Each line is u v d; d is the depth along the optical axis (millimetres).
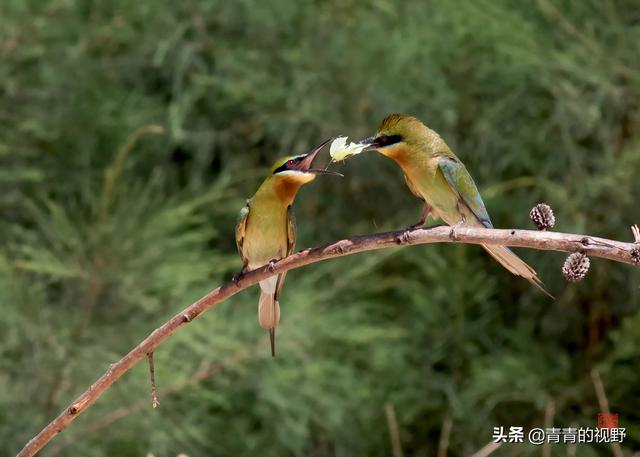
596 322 14188
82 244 13141
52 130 15250
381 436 14023
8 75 15469
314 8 15281
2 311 13008
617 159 13719
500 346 14367
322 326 13531
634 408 13828
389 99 14555
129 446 13133
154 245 13164
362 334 13406
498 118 14141
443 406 14031
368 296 14578
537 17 14062
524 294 14445
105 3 15883
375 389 14047
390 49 14578
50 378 13016
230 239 15148
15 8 15430
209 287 13891
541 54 13484
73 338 13016
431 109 14391
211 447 13586
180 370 13250
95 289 13039
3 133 15203
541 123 14102
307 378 13586
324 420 13773
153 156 15453
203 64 15438
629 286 13906
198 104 15680
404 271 14867
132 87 15914
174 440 13297
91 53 15875
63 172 15172
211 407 13891
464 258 14102
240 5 15617
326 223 14867
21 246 14000
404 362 14180
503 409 14008
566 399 13844
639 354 13672
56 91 15641
